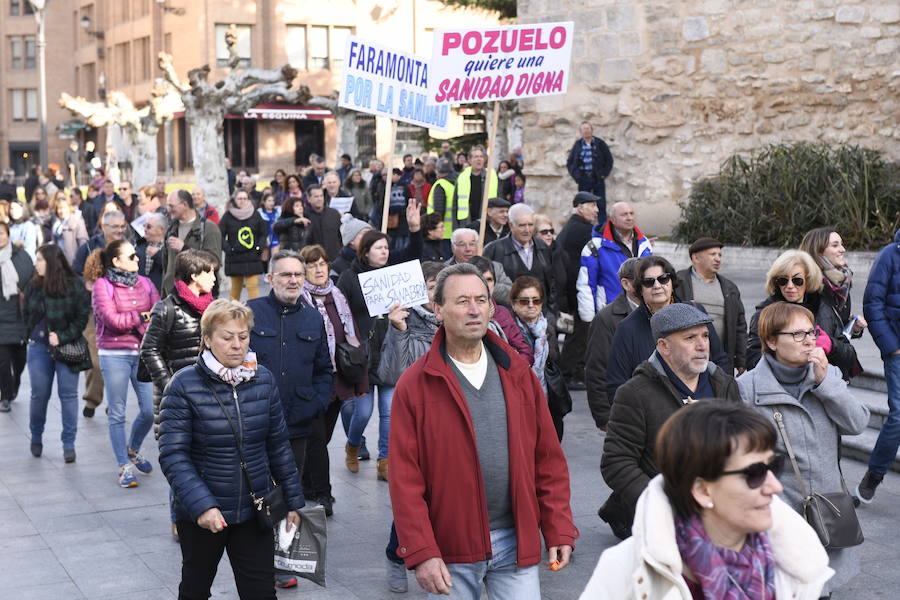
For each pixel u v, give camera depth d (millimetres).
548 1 19547
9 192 25938
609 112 19078
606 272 9414
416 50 55344
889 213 15789
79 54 71688
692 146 18391
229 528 4930
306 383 6441
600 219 18047
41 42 43781
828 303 6699
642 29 18656
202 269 6617
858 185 15875
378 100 9578
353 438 8148
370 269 7691
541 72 9500
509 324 6422
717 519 2625
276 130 52656
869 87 16875
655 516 2605
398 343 7051
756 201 16781
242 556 4926
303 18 53312
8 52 74250
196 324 6621
